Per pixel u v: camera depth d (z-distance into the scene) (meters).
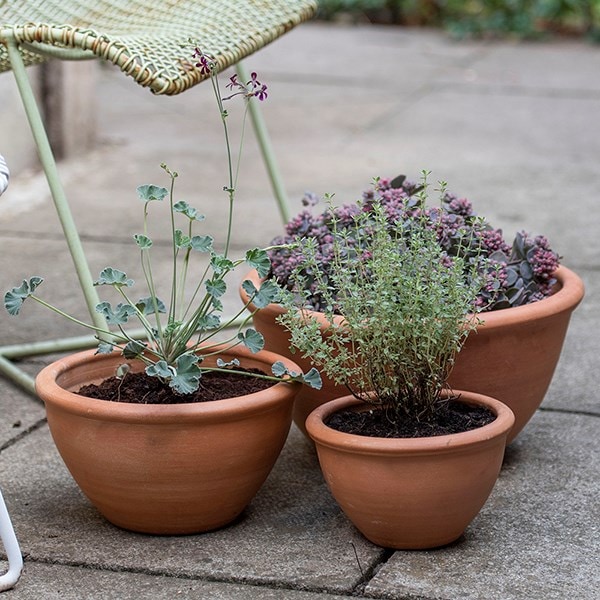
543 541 1.98
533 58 7.65
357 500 1.90
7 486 2.22
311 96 6.43
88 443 1.93
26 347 2.83
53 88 4.93
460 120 5.88
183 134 5.58
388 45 8.07
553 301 2.18
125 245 3.91
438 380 1.99
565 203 4.41
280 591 1.83
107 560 1.92
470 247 2.21
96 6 2.84
